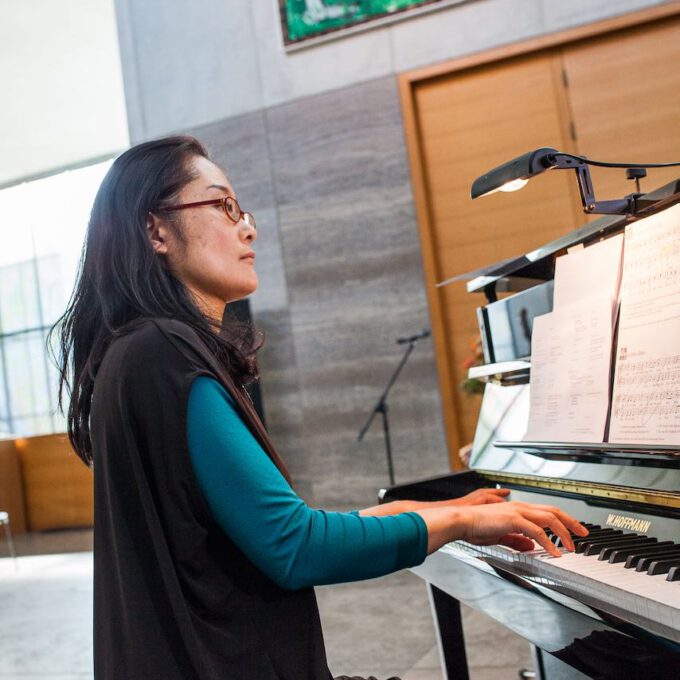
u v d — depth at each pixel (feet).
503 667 8.79
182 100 17.28
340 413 16.22
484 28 15.12
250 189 16.83
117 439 3.11
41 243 32.83
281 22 16.35
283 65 16.57
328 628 11.69
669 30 14.32
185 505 3.00
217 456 2.98
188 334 3.19
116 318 3.41
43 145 29.19
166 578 2.96
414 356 15.74
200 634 2.98
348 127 16.08
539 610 3.87
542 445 4.54
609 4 14.42
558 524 3.61
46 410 33.01
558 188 14.89
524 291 5.54
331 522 3.12
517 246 15.16
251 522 2.96
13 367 33.35
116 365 3.15
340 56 16.12
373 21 15.74
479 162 15.39
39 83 24.32
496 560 4.20
